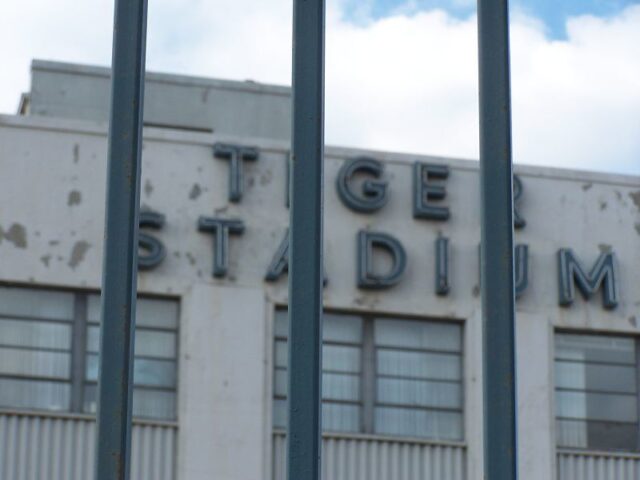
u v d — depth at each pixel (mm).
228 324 28750
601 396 29984
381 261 29406
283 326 29016
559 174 30562
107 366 9305
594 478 29594
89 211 28797
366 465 28547
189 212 29047
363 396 28906
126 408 9258
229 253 28938
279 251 29047
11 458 27438
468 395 29125
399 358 29172
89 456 27641
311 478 9297
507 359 9461
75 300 28391
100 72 34688
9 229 28516
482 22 9930
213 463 28234
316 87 9773
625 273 30406
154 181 29062
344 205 29453
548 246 30297
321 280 9547
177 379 28438
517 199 30312
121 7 9797
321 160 9688
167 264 28781
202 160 29281
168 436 28219
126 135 9617
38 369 27922
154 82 34344
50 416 27656
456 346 29406
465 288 29562
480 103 9836
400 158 29812
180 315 28688
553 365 29859
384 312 29203
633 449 29922
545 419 29578
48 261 28422
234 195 29031
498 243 9617
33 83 34438
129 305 9398
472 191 29922
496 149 9750
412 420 28984
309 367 9422
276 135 34656
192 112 34344
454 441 28906
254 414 28531
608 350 30203
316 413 9375
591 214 30547
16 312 28156
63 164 28906
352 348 29031
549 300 30062
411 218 29656
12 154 28844
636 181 30781
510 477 9312
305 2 9867
